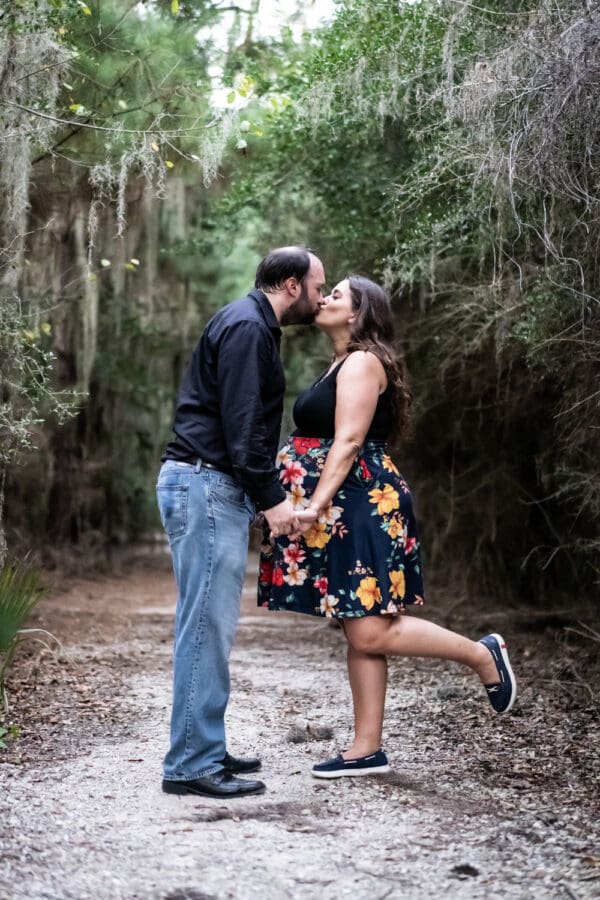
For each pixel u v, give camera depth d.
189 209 9.32
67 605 8.35
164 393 12.28
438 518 7.79
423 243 5.32
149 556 12.88
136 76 5.39
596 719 4.18
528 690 4.81
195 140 5.34
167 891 2.33
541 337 4.75
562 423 5.26
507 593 7.30
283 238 7.36
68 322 8.79
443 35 5.04
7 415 4.75
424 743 3.79
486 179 4.40
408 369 6.93
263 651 6.21
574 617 6.34
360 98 5.44
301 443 3.38
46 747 3.62
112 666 5.45
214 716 3.11
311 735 3.84
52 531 10.70
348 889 2.36
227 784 3.08
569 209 4.21
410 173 5.28
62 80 4.91
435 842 2.67
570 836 2.71
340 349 3.42
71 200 6.02
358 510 3.24
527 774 3.35
